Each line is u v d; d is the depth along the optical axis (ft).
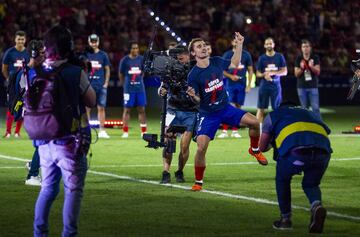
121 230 39.60
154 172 57.88
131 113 112.27
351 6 143.95
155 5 130.11
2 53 115.75
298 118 39.60
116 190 50.26
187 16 130.21
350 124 98.48
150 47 52.60
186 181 54.08
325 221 41.88
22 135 82.33
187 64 52.65
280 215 41.93
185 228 40.06
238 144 75.56
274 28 134.92
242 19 131.64
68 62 34.58
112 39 123.95
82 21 124.67
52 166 34.71
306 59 85.66
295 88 122.42
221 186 52.11
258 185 52.54
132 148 72.08
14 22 120.26
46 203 34.78
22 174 56.29
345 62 134.31
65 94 33.91
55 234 38.70
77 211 34.37
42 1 123.75
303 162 38.60
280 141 39.14
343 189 51.65
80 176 34.37
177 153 68.03
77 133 34.12
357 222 41.75
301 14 138.82
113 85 121.39
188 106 52.65
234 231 39.50
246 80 85.40
